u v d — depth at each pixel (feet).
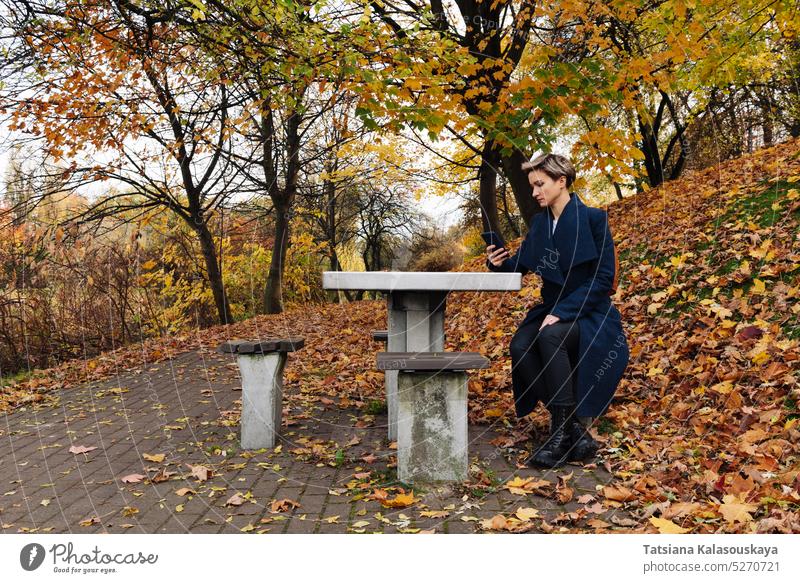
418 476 9.13
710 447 9.34
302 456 11.12
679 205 24.14
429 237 39.93
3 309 32.17
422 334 11.28
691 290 15.90
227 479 10.03
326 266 61.98
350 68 14.55
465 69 16.05
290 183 37.88
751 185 21.12
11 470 11.40
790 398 9.80
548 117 16.05
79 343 34.17
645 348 14.15
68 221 35.01
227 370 21.67
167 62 22.48
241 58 17.90
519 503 8.38
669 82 17.52
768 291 13.94
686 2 16.84
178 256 49.32
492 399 13.82
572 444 9.89
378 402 14.96
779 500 7.27
